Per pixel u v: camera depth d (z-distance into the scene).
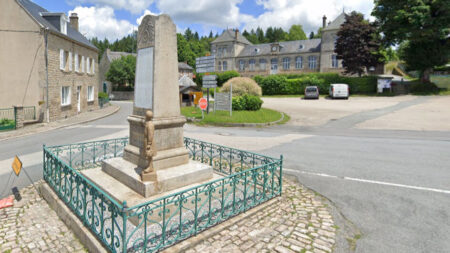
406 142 11.70
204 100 19.56
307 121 19.16
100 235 4.16
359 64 37.88
